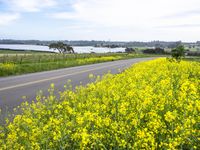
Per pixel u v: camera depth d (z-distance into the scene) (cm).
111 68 2861
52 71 2406
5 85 1467
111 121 589
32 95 1181
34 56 4262
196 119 577
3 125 721
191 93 763
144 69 1731
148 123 545
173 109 684
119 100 797
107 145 504
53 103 865
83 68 2834
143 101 709
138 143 466
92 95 890
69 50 11569
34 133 521
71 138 525
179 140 466
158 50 12588
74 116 630
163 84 931
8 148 510
